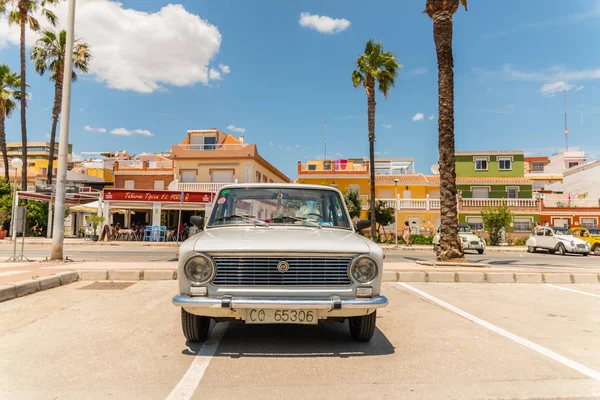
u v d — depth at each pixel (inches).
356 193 1380.4
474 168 1667.1
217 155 1386.6
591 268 507.5
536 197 1534.2
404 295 301.1
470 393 127.3
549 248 957.8
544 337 191.5
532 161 2475.4
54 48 1144.8
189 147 1496.1
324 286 156.3
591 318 231.6
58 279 322.7
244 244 158.2
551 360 158.7
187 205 1087.6
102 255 637.3
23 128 1139.3
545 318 230.5
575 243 891.4
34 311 235.9
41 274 327.9
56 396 123.1
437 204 1471.5
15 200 754.2
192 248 157.8
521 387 132.0
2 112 1236.5
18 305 251.3
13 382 133.4
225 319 162.2
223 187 214.5
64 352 164.1
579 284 369.1
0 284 277.4
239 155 1374.3
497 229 1300.4
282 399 122.6
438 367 150.3
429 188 1675.7
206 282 154.3
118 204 1085.8
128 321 214.5
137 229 1134.4
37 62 1148.5
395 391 128.4
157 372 143.7
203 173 1401.3
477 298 291.1
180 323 211.5
